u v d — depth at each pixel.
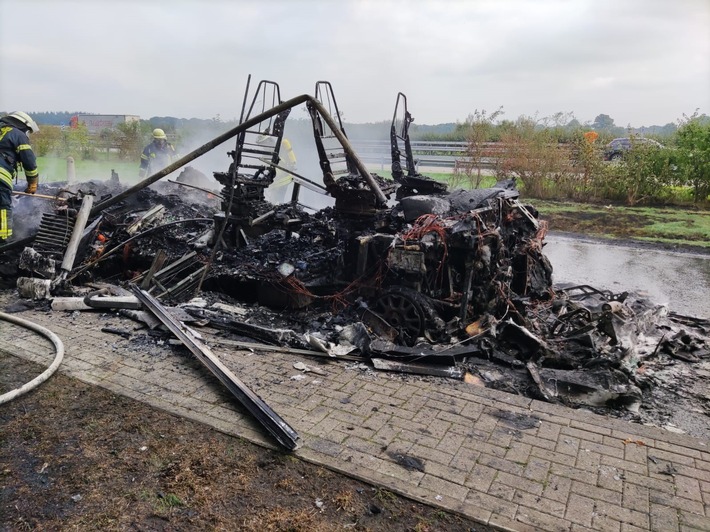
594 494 3.14
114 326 5.68
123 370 4.65
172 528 2.83
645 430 3.89
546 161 17.25
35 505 2.98
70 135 24.17
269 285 6.28
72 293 6.61
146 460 3.39
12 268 7.24
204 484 3.18
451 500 3.06
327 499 3.07
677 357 5.40
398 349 5.03
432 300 5.53
